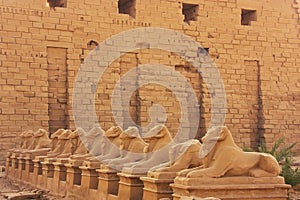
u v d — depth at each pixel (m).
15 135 29.59
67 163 19.03
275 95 36.31
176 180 12.28
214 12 34.91
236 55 35.34
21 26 30.22
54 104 31.00
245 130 35.41
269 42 36.44
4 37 29.83
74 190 17.95
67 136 20.94
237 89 35.28
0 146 29.22
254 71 36.09
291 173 17.58
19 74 30.00
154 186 13.13
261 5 36.34
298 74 37.00
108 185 15.70
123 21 32.50
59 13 31.09
